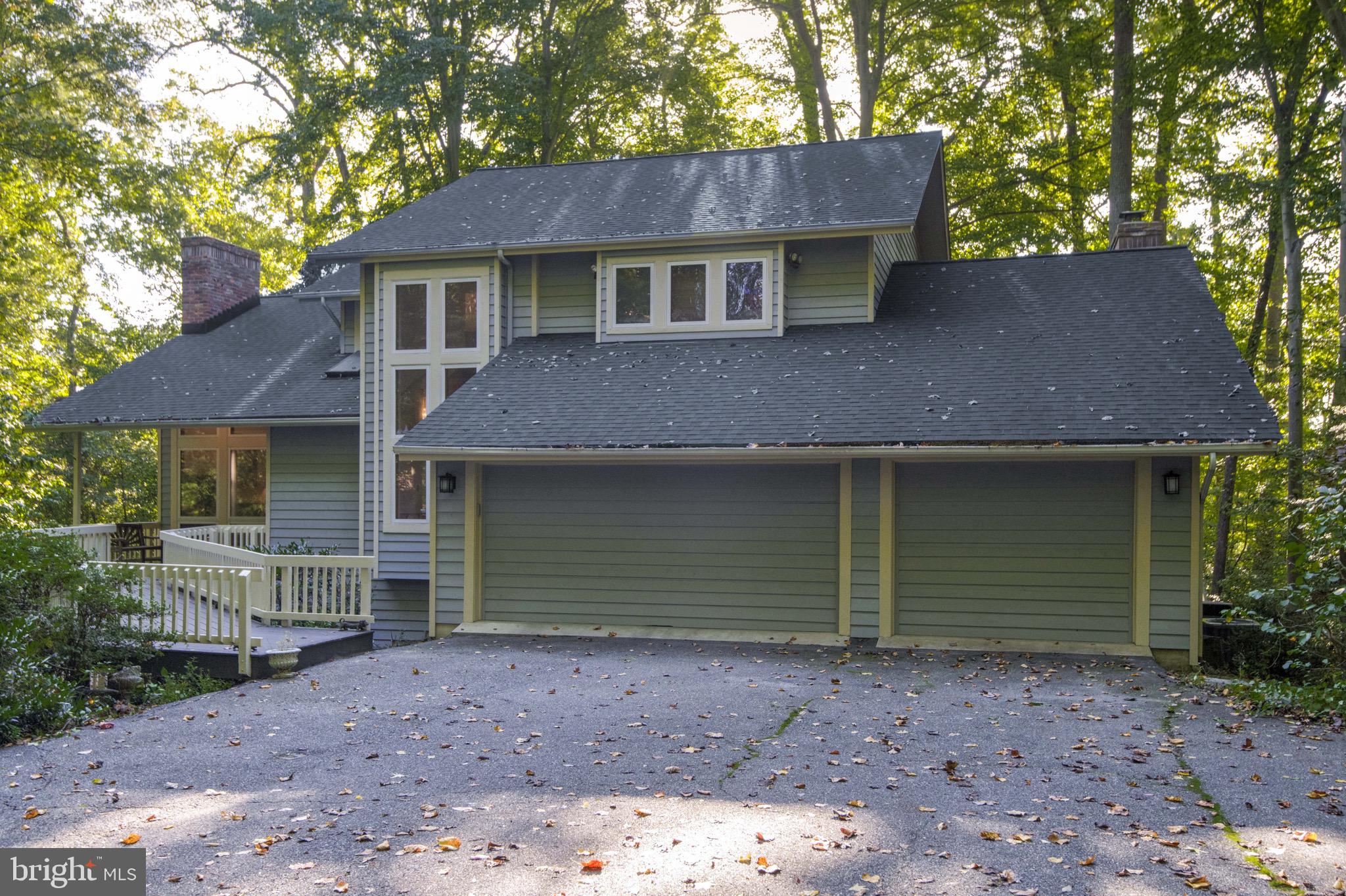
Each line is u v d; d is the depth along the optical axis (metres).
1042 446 10.79
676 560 12.87
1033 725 8.05
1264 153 21.91
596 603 13.10
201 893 4.72
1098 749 7.26
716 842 5.31
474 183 17.91
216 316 21.17
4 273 26.27
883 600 12.04
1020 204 25.72
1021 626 11.78
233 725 8.24
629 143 28.61
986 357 12.80
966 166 25.30
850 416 11.88
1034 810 5.84
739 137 29.30
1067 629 11.64
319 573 15.06
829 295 14.42
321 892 4.71
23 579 9.99
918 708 8.70
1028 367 12.42
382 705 8.95
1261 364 21.23
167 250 31.23
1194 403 11.12
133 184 27.30
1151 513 11.30
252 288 22.36
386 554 15.02
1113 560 11.52
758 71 27.92
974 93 25.08
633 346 14.59
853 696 9.22
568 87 25.55
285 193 33.09
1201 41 17.98
